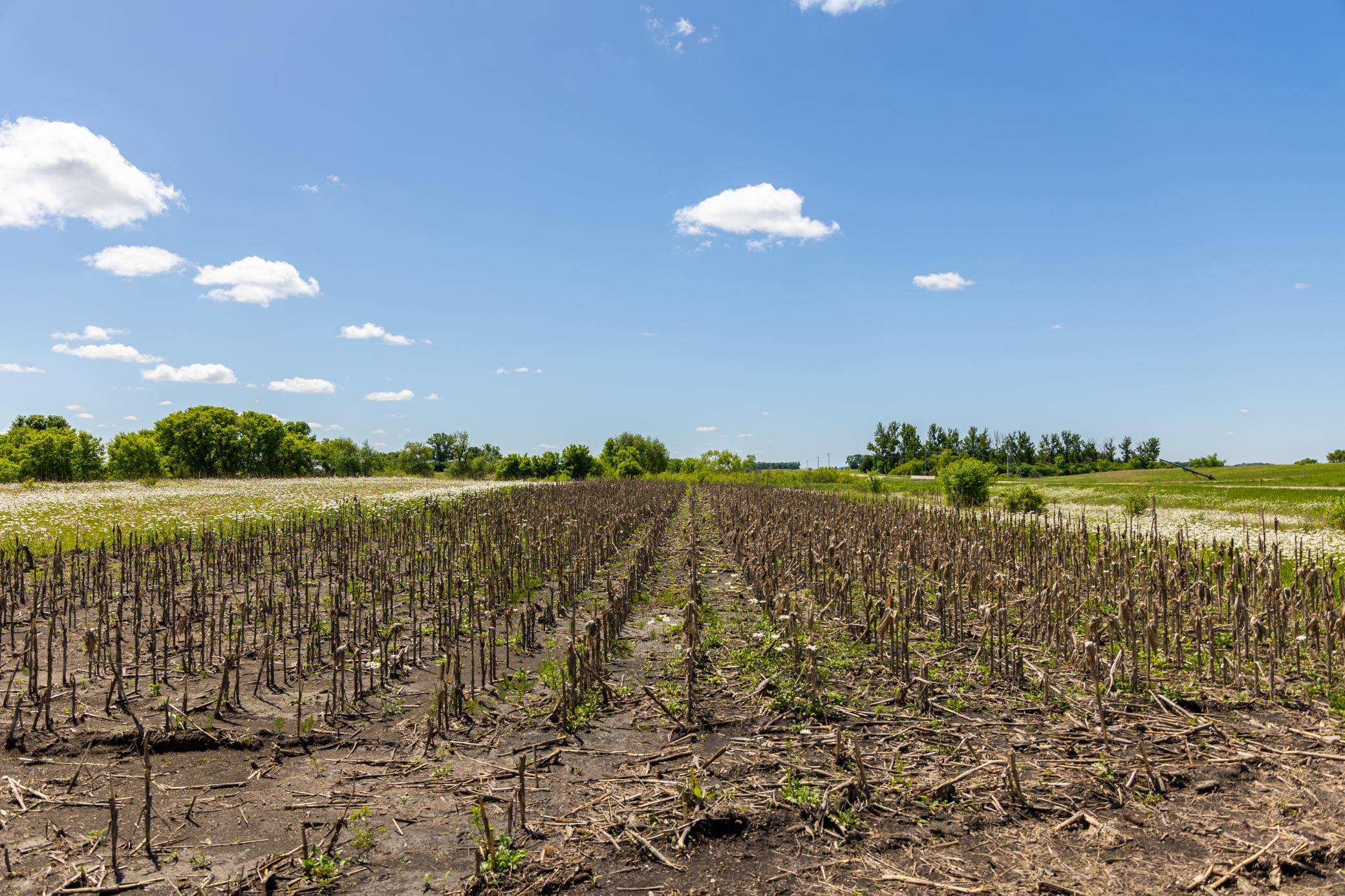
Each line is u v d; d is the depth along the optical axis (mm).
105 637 8250
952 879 4430
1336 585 11008
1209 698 7453
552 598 11273
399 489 41188
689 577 14648
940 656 9055
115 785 5652
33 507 22094
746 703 7426
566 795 5508
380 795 5531
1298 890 4289
